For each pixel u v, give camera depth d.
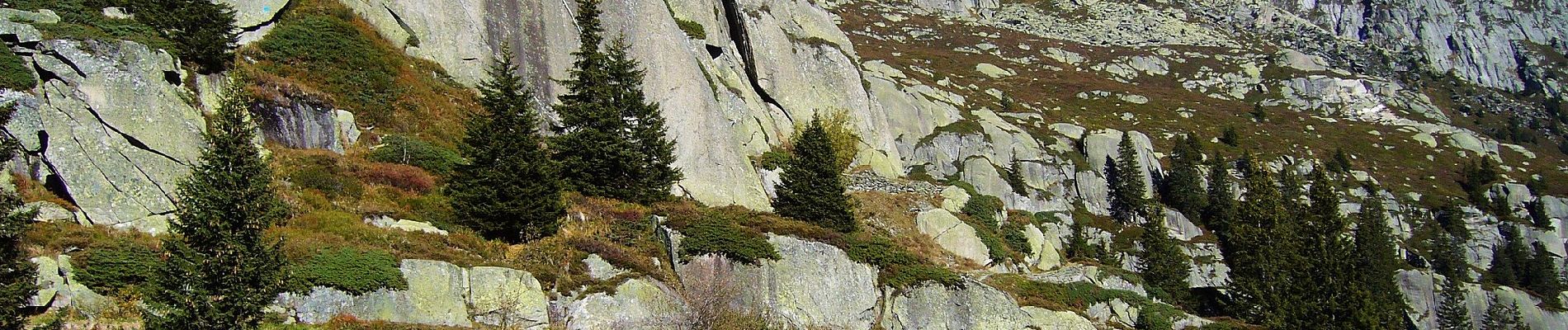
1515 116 134.12
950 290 33.28
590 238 29.50
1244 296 47.88
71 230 21.88
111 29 27.45
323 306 22.48
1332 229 52.88
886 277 33.59
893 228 41.53
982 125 72.12
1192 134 91.00
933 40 130.38
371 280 23.38
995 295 33.56
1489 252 81.31
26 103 23.55
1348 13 178.12
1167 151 88.56
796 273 31.67
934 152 65.81
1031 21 158.50
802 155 38.34
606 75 37.59
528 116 31.83
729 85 46.44
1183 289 51.66
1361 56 158.00
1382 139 107.00
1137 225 68.88
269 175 21.98
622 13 42.12
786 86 50.09
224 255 19.84
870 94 56.97
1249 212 60.31
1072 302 36.66
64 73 24.81
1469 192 91.62
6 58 23.89
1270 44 159.50
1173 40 152.12
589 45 39.47
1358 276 49.56
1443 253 75.12
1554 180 98.38
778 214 36.62
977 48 128.12
